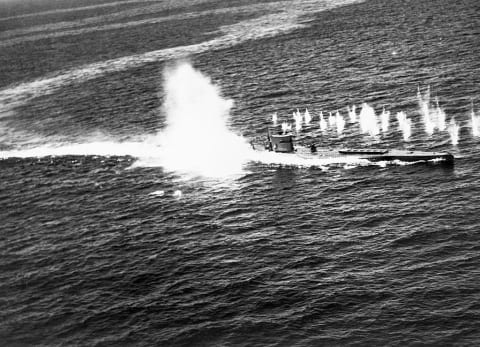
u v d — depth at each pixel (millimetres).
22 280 66562
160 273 65000
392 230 68062
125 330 55781
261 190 83688
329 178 84500
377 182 81312
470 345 48500
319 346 50531
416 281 57656
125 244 72625
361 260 62719
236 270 63750
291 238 69375
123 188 90500
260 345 51500
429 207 72312
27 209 87188
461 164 83312
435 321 51719
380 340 50375
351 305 55375
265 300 57781
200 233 73250
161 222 77562
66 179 97125
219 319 55781
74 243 74500
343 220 72125
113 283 64062
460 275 57656
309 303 56438
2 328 57875
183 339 53531
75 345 54344
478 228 65750
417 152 87562
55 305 61062
